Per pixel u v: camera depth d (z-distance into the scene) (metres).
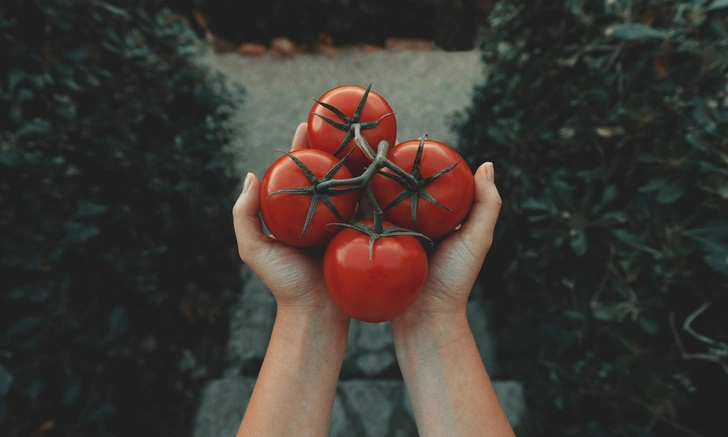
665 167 0.39
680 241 0.39
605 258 0.47
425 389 0.33
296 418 0.32
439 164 0.30
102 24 0.58
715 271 0.39
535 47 0.60
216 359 0.71
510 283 0.62
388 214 0.30
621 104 0.42
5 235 0.41
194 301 0.69
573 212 0.47
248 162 1.07
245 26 1.36
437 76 1.32
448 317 0.34
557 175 0.51
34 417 0.43
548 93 0.56
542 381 0.55
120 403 0.54
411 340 0.34
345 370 0.67
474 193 0.33
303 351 0.34
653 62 0.44
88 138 0.53
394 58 1.39
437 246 0.34
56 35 0.51
